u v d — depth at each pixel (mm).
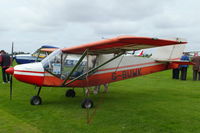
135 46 4875
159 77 13539
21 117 4477
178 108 5395
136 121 4273
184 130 3791
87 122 4172
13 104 5688
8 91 7797
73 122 4172
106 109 5285
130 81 11445
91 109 5293
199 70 11375
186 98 6734
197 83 10508
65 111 5047
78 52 6062
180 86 9492
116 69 6742
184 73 11859
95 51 5832
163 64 7957
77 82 6090
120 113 4891
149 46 4812
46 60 5777
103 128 3834
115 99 6633
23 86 9086
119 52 5789
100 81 6512
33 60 16188
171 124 4113
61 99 6582
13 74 5516
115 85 9945
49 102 6105
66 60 5957
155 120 4359
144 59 7438
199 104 5867
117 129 3789
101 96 7176
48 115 4668
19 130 3664
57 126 3914
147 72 7547
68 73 5984
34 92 7688
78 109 5266
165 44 4512
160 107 5508
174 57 8172
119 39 4176
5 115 4586
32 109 5199
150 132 3670
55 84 5820
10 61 9828
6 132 3557
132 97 6973
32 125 3955
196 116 4680
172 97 6930
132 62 7109
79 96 7129
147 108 5387
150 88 8977
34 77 5551
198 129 3850
